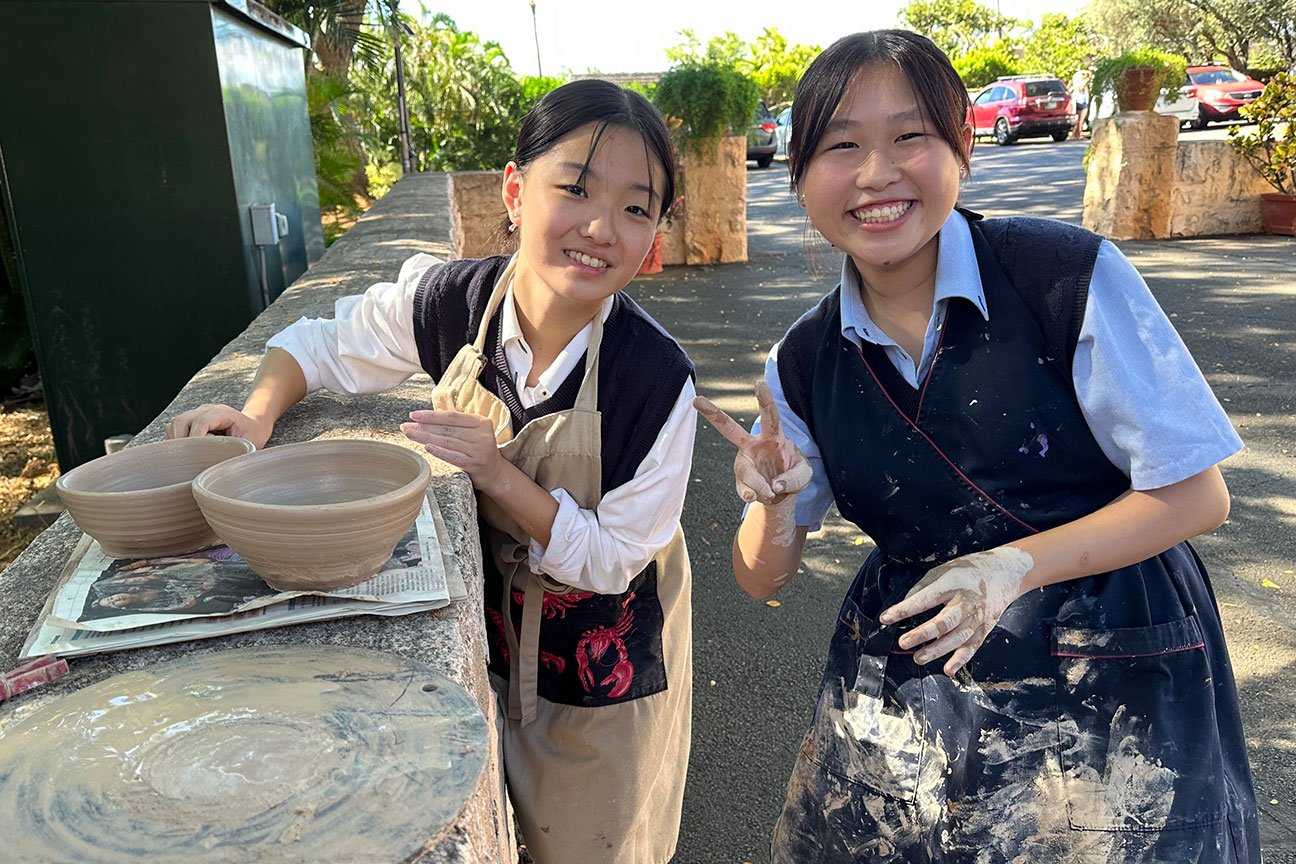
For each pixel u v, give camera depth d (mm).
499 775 1535
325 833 841
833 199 1400
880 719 1590
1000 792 1425
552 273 1542
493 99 15812
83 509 1263
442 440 1512
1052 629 1417
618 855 1836
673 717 1935
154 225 3848
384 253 4219
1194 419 1336
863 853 1598
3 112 3666
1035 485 1452
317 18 11094
